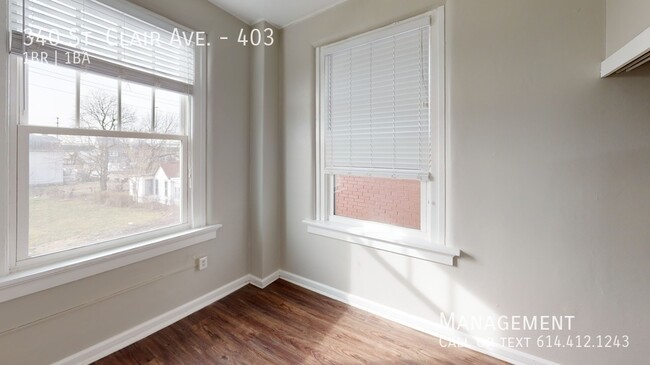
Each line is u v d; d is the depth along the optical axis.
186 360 1.63
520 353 1.59
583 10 1.37
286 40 2.57
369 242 2.12
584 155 1.39
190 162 2.11
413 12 1.88
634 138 1.30
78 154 1.56
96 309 1.61
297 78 2.51
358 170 2.21
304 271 2.55
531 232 1.53
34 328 1.39
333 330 1.92
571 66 1.40
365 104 2.15
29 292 1.35
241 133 2.49
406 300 1.97
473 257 1.71
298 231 2.57
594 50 1.35
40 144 1.42
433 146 1.85
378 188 2.18
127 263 1.71
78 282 1.53
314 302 2.29
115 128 1.69
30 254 1.40
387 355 1.69
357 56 2.18
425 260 1.88
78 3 1.51
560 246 1.46
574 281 1.44
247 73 2.54
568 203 1.44
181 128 2.06
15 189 1.35
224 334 1.87
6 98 1.30
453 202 1.77
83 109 1.56
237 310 2.16
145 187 1.86
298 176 2.54
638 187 1.30
